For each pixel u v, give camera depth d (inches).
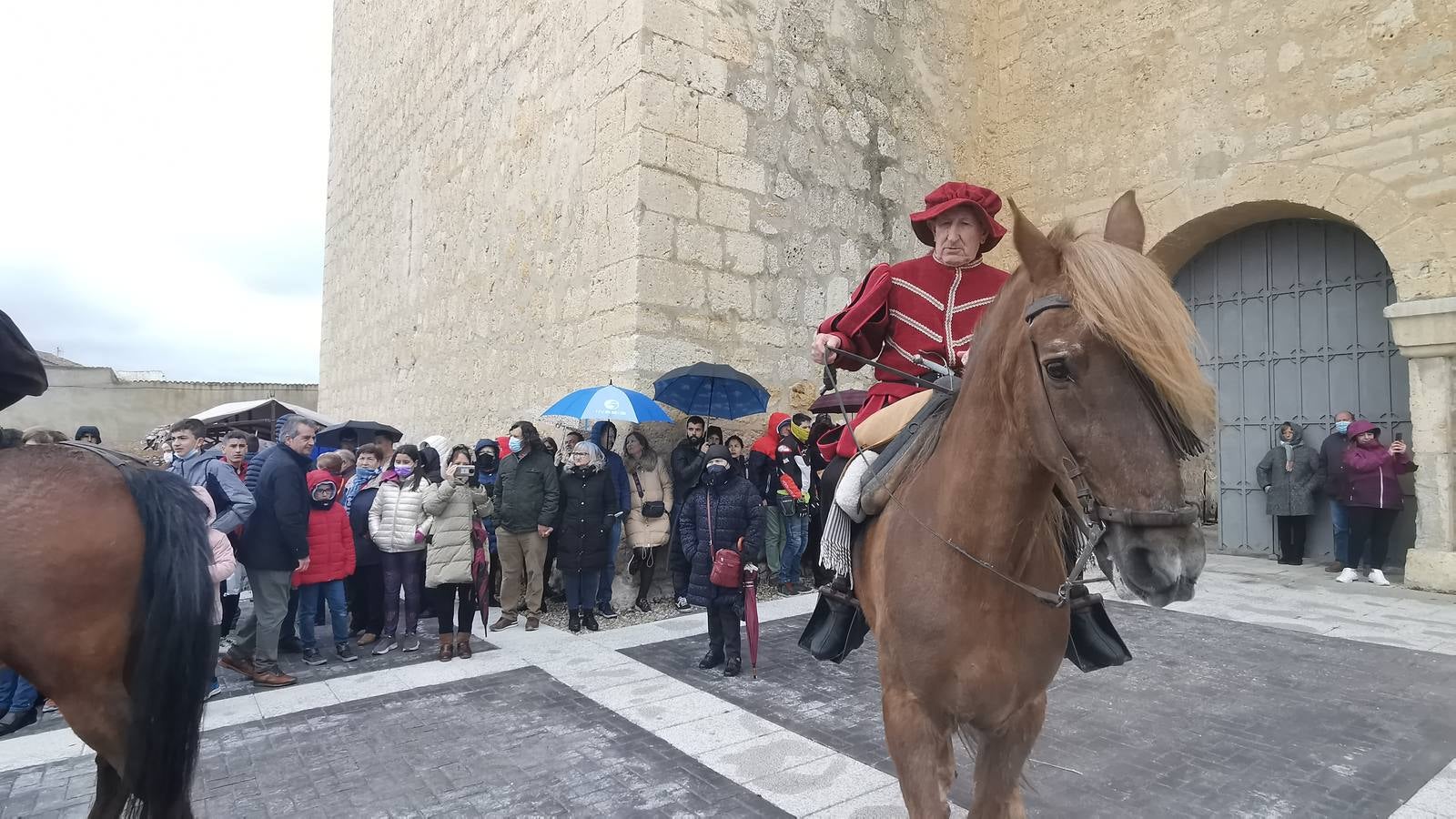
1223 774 133.2
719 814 121.5
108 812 91.0
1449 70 273.0
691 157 289.7
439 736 154.9
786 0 322.0
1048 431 58.5
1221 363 363.9
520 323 359.6
